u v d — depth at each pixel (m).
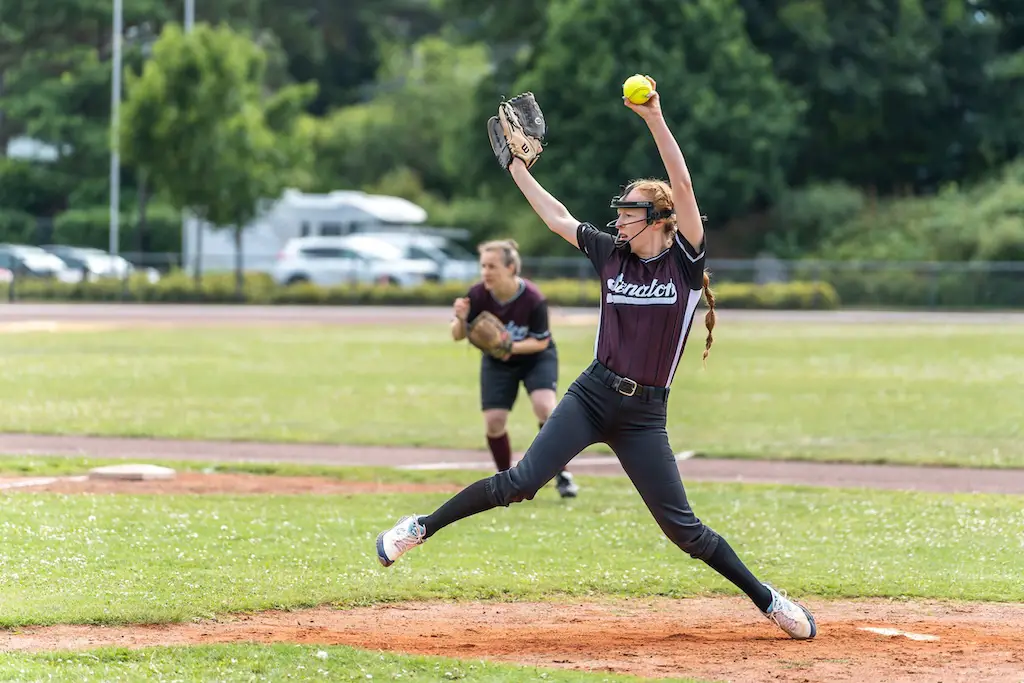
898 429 53.09
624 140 175.12
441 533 31.42
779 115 177.50
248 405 58.53
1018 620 24.03
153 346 90.62
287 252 168.50
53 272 165.38
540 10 197.88
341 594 24.97
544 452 20.61
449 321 123.00
